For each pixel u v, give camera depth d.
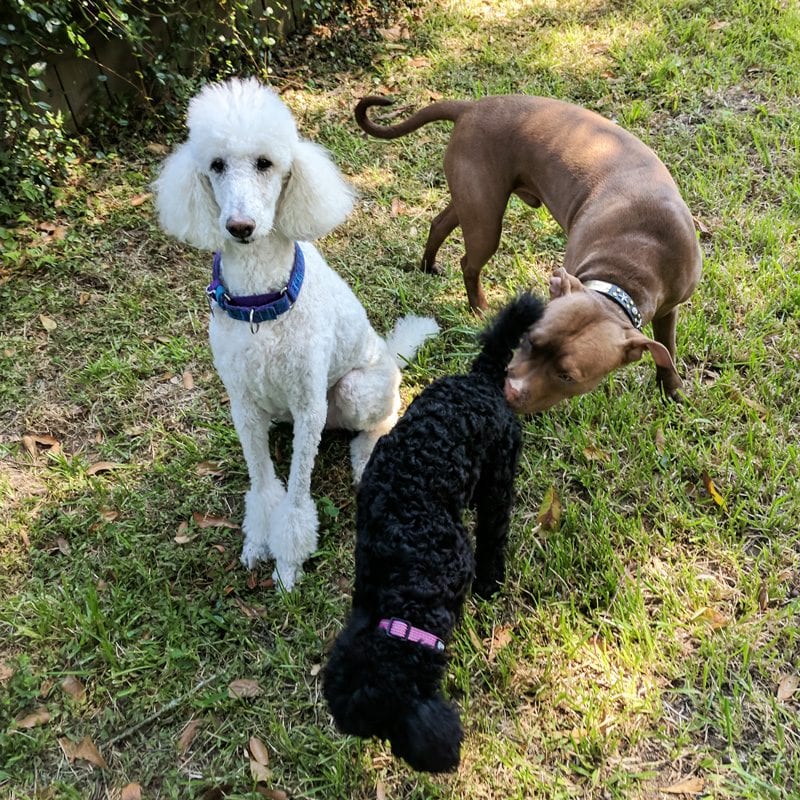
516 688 1.08
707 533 1.24
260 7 2.37
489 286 1.72
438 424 1.01
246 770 1.02
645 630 1.11
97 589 1.21
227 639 1.15
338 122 2.18
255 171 1.04
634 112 2.07
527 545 1.26
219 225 1.05
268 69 2.31
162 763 1.03
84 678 1.11
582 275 1.30
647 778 0.99
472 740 1.04
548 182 1.46
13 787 1.02
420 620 0.88
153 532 1.29
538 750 1.03
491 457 1.08
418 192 1.95
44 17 1.78
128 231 1.83
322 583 1.21
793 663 1.09
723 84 2.18
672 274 1.30
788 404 1.41
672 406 1.41
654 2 2.58
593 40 2.45
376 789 1.00
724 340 1.51
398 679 0.83
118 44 2.06
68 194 1.90
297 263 1.12
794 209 1.77
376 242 1.82
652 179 1.35
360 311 1.31
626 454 1.37
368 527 0.97
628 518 1.29
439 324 1.64
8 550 1.26
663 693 1.07
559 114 1.46
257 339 1.10
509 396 1.13
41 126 1.90
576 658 1.11
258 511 1.25
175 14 2.04
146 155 2.05
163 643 1.15
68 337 1.60
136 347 1.59
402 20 2.64
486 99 1.53
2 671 1.12
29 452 1.41
